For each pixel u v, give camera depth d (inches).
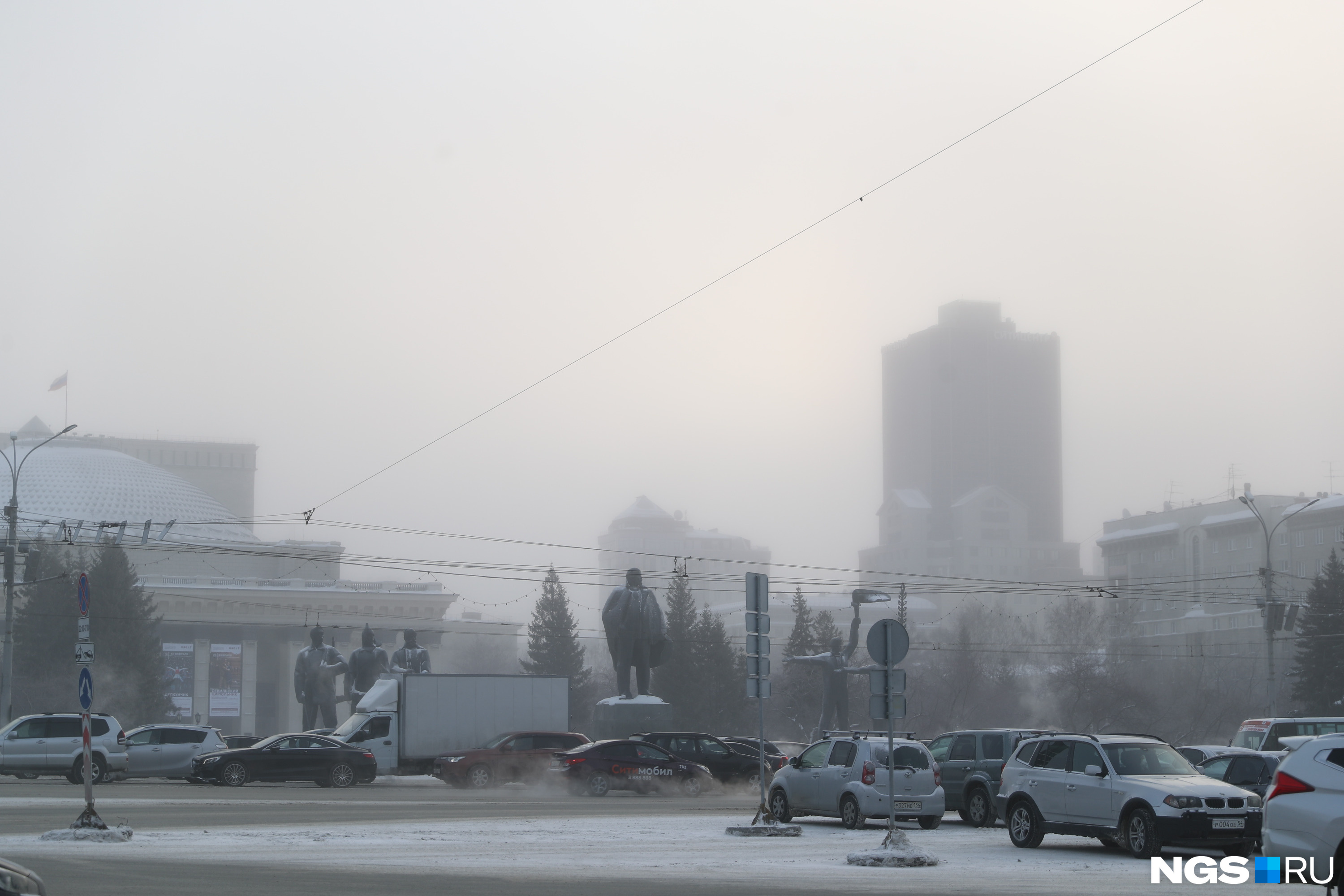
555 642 4746.6
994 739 1245.7
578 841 966.4
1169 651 5182.1
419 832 1021.8
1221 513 6141.7
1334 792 577.0
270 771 1765.5
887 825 1186.6
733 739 2014.0
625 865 794.2
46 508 6112.2
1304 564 5502.0
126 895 606.9
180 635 5807.1
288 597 5782.5
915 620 7839.6
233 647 5634.8
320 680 2962.6
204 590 5659.5
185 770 1830.7
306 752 1784.0
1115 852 920.3
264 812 1240.8
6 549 2119.8
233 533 6481.3
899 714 892.6
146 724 3865.7
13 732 1718.8
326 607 5841.5
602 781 1624.0
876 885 697.6
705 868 782.5
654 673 4419.3
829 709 2581.2
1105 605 5816.9
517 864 791.1
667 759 1662.2
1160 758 900.0
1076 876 760.3
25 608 3863.2
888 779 980.6
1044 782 935.0
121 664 3858.3
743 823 1146.0
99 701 3818.9
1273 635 2253.9
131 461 6678.2
